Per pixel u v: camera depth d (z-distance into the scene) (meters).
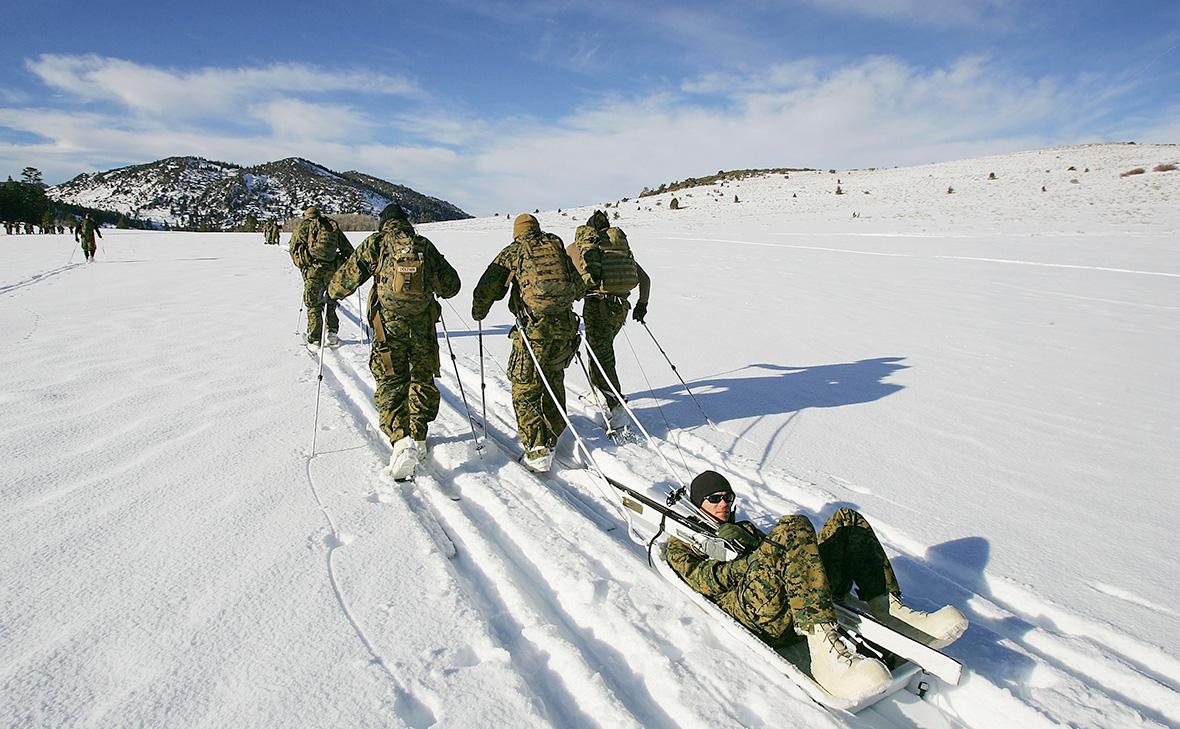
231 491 4.45
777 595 2.85
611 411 6.20
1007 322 10.62
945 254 19.70
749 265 18.39
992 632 3.12
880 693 2.50
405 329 4.77
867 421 6.08
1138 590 3.46
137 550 3.68
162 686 2.66
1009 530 4.09
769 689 2.74
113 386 6.85
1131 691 2.76
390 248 4.73
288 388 6.85
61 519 4.02
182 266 21.22
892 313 11.47
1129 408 6.41
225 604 3.20
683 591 3.31
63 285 16.22
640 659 2.93
